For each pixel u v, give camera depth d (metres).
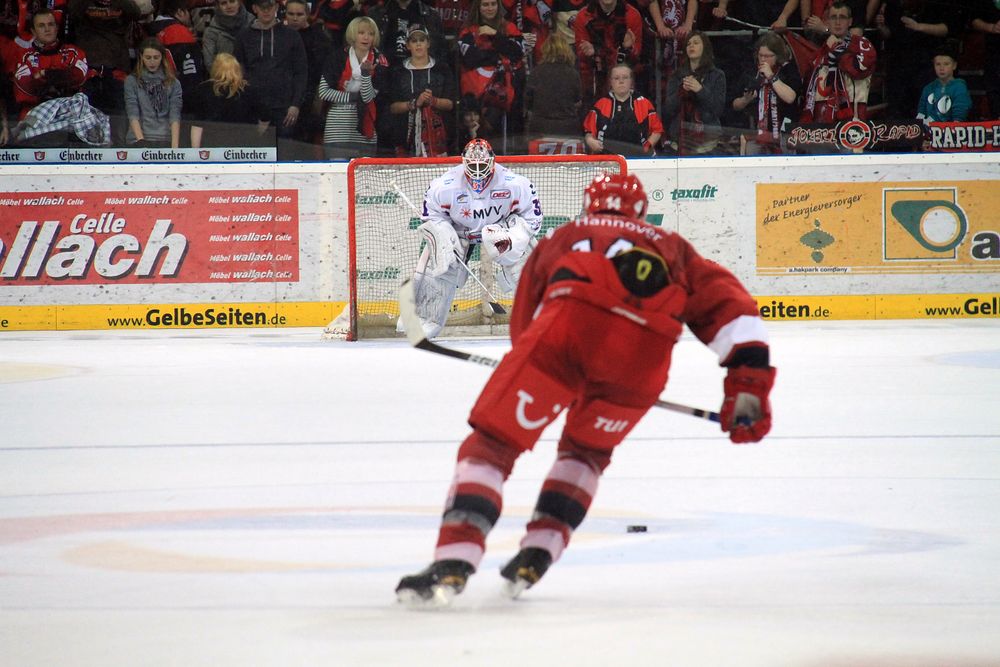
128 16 32.53
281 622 6.01
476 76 32.81
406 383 18.41
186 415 15.06
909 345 24.38
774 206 32.12
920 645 5.54
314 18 32.78
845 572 7.07
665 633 5.75
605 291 6.40
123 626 5.96
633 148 32.94
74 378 19.53
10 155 32.00
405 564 7.44
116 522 8.84
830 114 32.72
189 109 32.22
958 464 11.09
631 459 11.49
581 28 32.78
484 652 5.43
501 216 26.03
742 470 10.87
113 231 31.70
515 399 6.35
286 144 32.47
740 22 33.22
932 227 32.00
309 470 11.12
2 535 8.39
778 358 21.72
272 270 31.94
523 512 9.09
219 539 8.21
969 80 33.12
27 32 31.91
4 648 5.60
